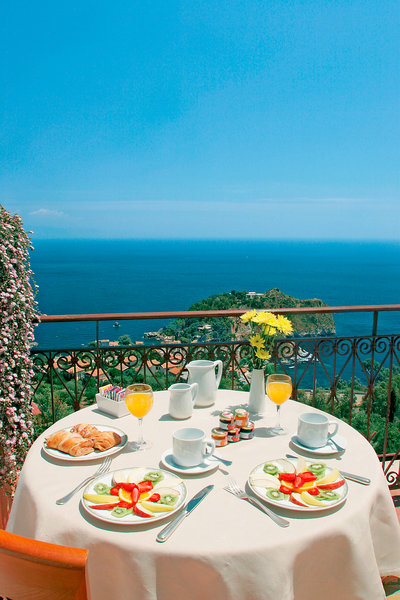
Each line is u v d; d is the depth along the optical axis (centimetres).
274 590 97
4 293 225
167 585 97
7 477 233
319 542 104
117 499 112
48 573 78
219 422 165
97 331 264
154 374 260
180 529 103
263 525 105
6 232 230
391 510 126
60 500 114
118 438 146
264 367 176
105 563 100
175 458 132
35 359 254
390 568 125
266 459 139
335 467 134
